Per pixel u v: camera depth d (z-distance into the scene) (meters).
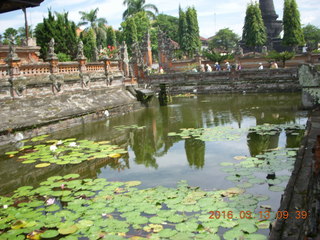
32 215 4.93
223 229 4.32
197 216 4.65
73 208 5.14
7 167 7.94
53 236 4.27
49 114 12.55
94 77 16.38
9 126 10.71
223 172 6.63
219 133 10.29
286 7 35.72
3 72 11.85
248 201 5.05
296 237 3.39
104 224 4.52
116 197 5.53
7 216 5.00
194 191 5.64
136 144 9.70
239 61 34.34
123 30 56.41
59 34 26.44
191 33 46.19
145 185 6.23
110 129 12.28
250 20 38.16
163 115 15.16
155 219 4.58
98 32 42.38
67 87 14.59
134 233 4.28
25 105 12.19
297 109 14.06
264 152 7.93
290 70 22.09
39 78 13.22
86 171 7.35
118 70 18.59
